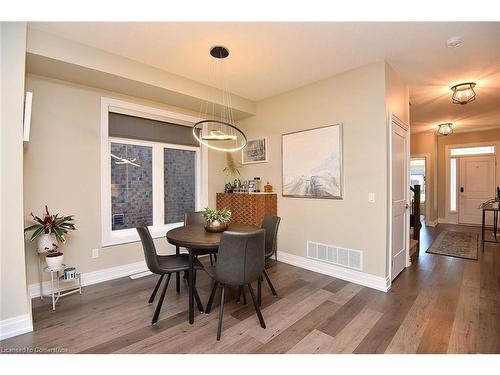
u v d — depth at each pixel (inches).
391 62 113.7
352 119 121.0
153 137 145.6
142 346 73.3
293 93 146.6
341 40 95.6
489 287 112.8
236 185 174.1
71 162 114.4
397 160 125.4
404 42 96.9
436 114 201.0
